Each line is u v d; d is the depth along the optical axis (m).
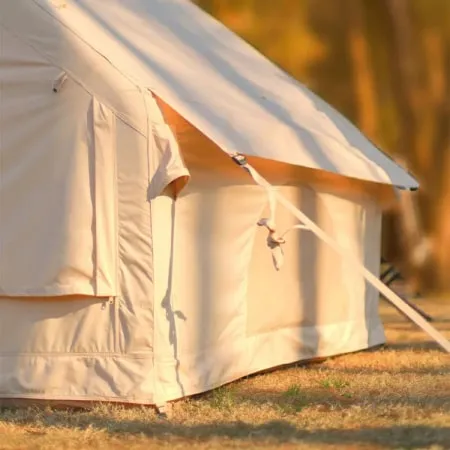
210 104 29.50
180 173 26.38
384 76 75.38
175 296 27.72
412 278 75.56
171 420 25.94
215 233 30.11
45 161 27.27
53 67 27.30
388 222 76.25
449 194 75.31
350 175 33.91
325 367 36.28
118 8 34.31
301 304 36.12
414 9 74.19
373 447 22.95
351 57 74.56
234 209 31.22
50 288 27.02
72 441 23.83
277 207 34.06
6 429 25.20
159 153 26.70
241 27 72.75
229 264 30.98
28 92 27.48
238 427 25.12
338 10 74.12
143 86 26.81
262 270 33.22
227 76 34.97
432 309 59.97
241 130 28.97
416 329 49.56
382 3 74.19
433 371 34.97
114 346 26.89
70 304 27.22
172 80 29.55
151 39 33.12
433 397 29.27
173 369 27.42
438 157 75.38
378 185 42.16
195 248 28.92
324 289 37.81
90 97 26.98
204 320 29.36
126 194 26.78
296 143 31.86
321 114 38.78
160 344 26.86
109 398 26.73
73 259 26.84
